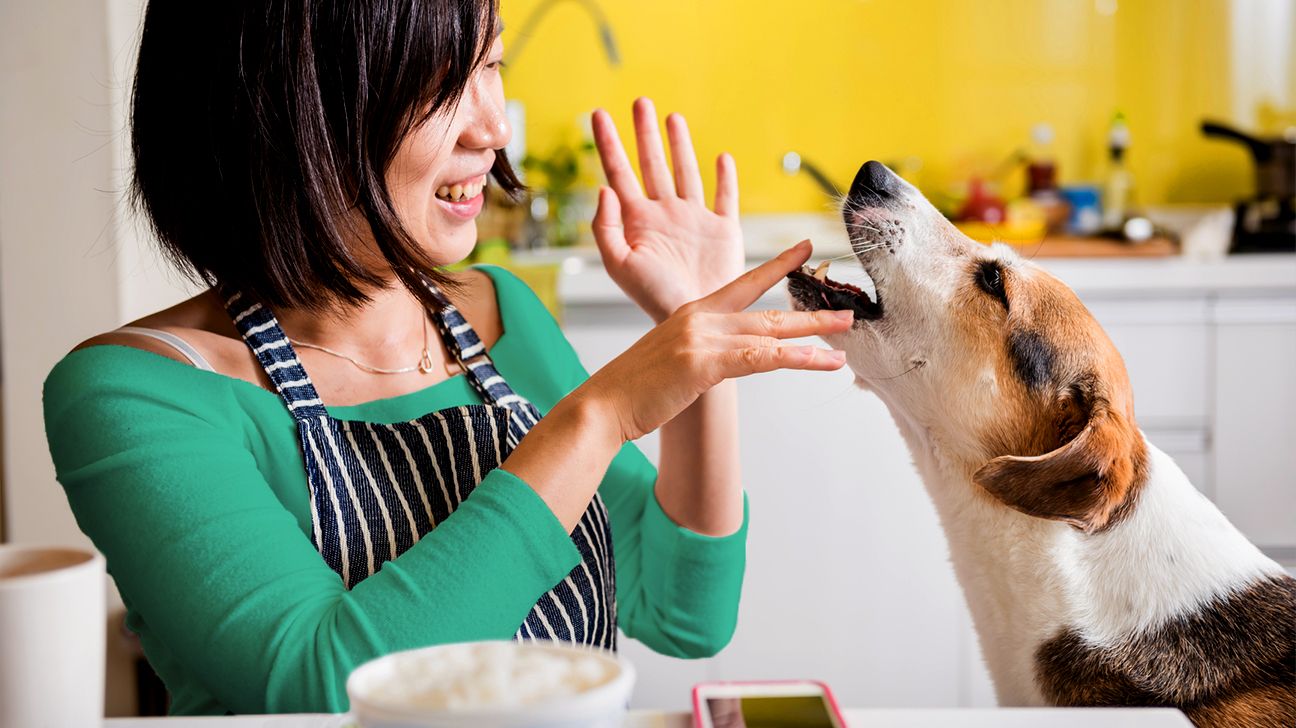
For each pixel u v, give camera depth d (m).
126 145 1.21
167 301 2.32
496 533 0.79
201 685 0.93
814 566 2.53
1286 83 3.38
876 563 2.52
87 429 0.89
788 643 2.54
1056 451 0.98
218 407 0.93
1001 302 1.17
